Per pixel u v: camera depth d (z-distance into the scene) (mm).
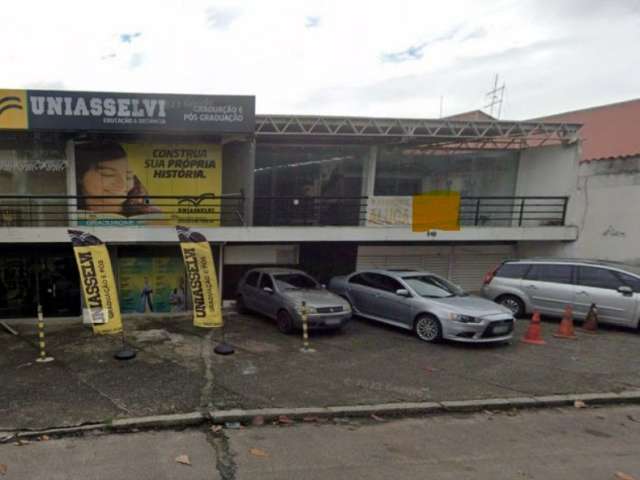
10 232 10156
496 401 6270
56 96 9547
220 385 6730
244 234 11422
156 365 7707
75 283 11648
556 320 11656
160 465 4430
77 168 11344
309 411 5777
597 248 13914
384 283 10797
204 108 10258
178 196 11648
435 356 8477
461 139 13070
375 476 4246
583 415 6016
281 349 8820
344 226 12711
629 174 13023
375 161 13984
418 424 5613
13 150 10992
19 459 4527
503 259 15156
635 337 10031
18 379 6949
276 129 11641
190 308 12344
